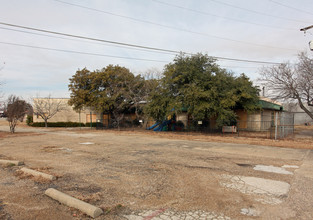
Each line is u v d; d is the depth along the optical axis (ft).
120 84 85.10
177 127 78.84
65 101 110.42
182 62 67.15
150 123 92.07
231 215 13.30
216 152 34.42
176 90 66.54
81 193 16.80
